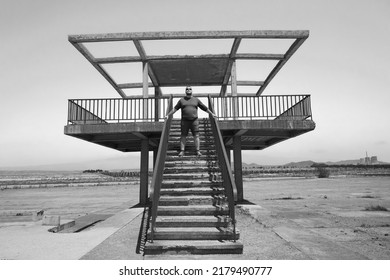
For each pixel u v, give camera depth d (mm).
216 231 4922
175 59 12297
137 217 8375
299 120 10164
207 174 7105
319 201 14398
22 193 25953
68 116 9875
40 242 5516
